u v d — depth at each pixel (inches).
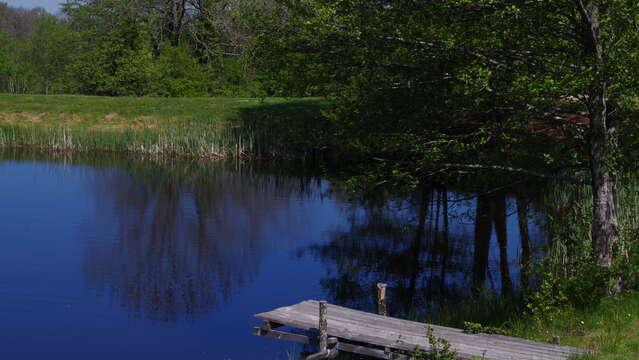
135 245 750.5
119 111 1728.6
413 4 510.3
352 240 771.4
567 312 427.8
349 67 589.3
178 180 1197.7
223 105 1723.7
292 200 1023.6
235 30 2044.8
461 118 629.9
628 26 437.4
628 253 478.9
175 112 1699.1
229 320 515.5
